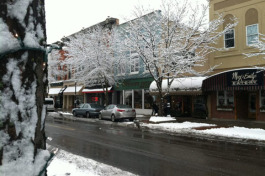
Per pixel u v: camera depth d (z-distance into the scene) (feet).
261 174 19.95
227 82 54.13
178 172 20.31
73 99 127.44
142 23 59.62
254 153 27.94
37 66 5.58
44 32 6.02
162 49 58.29
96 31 85.05
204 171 20.65
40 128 5.65
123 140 36.45
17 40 5.02
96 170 19.19
